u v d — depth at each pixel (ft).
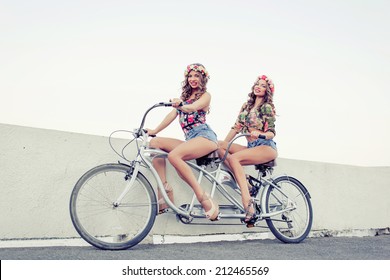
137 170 16.29
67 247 16.49
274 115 19.08
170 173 19.04
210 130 17.48
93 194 17.70
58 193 17.28
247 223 18.37
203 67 17.58
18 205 16.62
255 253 16.79
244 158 18.62
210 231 20.04
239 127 19.80
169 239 18.95
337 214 24.64
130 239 16.63
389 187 27.09
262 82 19.16
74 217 15.35
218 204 19.17
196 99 17.51
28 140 16.99
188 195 19.29
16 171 16.70
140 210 18.34
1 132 16.61
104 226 17.76
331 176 24.64
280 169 22.75
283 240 19.70
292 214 22.50
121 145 18.60
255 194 19.40
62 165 17.43
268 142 19.04
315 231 23.68
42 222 16.94
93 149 18.03
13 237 16.47
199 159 17.76
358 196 25.68
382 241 22.68
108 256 14.80
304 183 23.50
